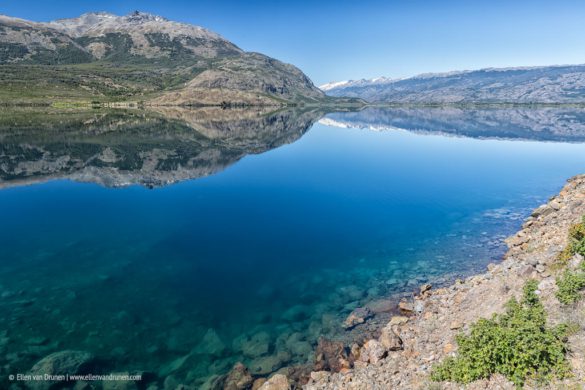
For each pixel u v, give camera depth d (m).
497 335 12.98
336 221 36.47
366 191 46.88
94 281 24.64
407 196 44.56
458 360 13.91
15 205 40.53
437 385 13.37
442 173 56.72
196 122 146.25
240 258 28.52
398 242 31.62
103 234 32.56
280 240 31.91
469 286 22.28
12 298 22.33
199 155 73.06
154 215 37.66
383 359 16.69
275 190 47.66
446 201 42.47
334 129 128.25
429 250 30.00
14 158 64.50
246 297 23.41
